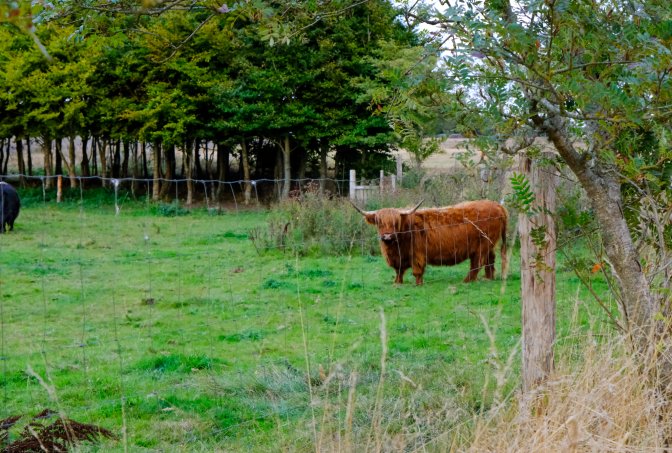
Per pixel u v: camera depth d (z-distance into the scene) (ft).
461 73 10.68
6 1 4.50
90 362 26.20
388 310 34.40
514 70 11.39
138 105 109.40
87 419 19.83
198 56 106.32
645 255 16.07
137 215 92.68
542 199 15.30
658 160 13.46
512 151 12.59
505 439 11.14
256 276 45.75
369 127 111.75
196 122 108.17
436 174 65.77
